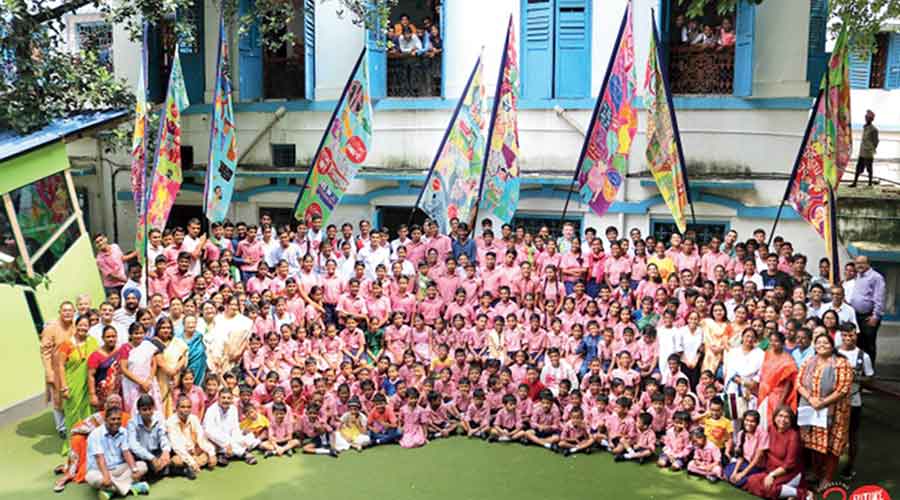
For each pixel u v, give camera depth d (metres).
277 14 13.91
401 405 9.73
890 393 10.15
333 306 11.48
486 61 13.18
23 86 11.59
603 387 9.66
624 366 9.82
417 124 13.57
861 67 16.52
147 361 8.91
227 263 11.28
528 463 9.06
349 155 12.27
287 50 15.33
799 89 12.17
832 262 9.95
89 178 15.29
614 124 11.35
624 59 11.24
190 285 11.06
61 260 11.21
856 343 9.28
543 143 13.12
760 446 8.26
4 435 9.60
